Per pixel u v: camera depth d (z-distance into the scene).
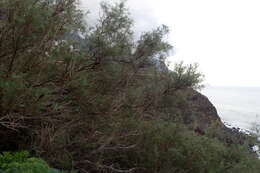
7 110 4.35
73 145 5.75
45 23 4.45
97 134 5.89
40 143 4.98
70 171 5.20
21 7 4.14
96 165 5.64
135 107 6.56
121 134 6.30
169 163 6.27
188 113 8.29
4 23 4.25
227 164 6.95
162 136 6.59
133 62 6.38
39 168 3.66
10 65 4.32
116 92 6.25
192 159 6.41
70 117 5.56
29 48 4.64
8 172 3.48
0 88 4.14
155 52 6.50
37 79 4.73
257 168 7.04
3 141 5.01
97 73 5.85
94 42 5.59
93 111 5.71
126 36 6.06
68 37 5.45
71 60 5.09
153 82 6.81
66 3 5.20
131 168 6.26
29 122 5.07
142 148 6.37
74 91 5.28
